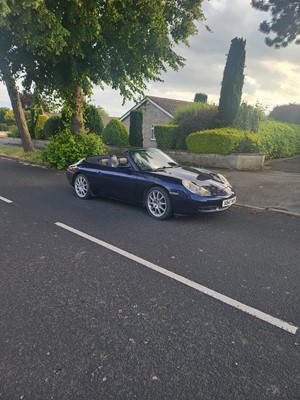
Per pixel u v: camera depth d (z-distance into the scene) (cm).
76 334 237
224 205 515
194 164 1234
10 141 2758
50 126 2152
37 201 667
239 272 344
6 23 772
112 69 1188
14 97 1449
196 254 393
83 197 690
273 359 213
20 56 1078
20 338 232
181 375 198
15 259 371
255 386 190
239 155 1098
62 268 348
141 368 204
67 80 1148
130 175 580
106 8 959
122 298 288
